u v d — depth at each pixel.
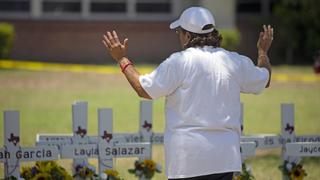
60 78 46.72
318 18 58.66
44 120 29.92
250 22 62.09
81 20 59.97
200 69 10.89
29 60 59.22
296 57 61.06
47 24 59.50
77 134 15.59
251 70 11.27
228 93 10.98
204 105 10.84
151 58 60.84
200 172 10.77
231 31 57.41
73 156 14.97
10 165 14.59
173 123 10.94
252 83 11.30
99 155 15.10
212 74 10.92
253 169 20.77
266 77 11.40
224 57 11.11
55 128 27.78
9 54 57.66
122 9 61.44
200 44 11.19
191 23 11.13
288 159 16.61
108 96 38.91
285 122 16.77
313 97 39.53
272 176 19.75
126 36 60.56
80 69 52.78
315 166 21.30
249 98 39.19
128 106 35.25
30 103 35.41
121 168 20.31
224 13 59.56
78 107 15.56
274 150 24.30
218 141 10.81
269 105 36.41
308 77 49.25
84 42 60.09
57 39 59.75
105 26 60.31
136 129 28.38
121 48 11.27
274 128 29.00
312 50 59.28
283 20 59.84
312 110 34.41
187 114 10.84
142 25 60.62
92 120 30.34
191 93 10.85
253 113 33.59
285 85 44.94
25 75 47.78
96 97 38.38
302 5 58.91
